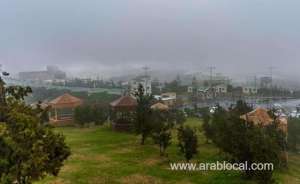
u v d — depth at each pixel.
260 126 34.12
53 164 15.71
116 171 31.95
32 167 13.90
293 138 52.78
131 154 39.00
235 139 30.52
